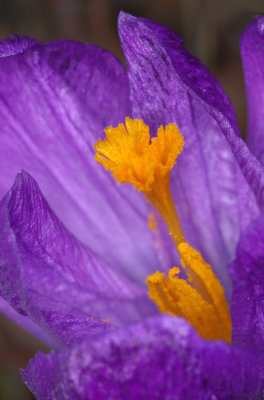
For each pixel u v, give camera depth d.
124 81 0.16
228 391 0.13
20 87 0.15
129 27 0.15
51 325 0.14
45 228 0.14
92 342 0.12
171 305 0.15
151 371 0.12
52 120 0.16
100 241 0.16
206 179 0.15
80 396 0.12
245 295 0.14
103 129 0.16
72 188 0.16
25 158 0.16
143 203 0.16
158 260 0.16
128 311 0.15
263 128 0.15
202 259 0.15
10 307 0.15
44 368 0.13
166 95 0.15
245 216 0.15
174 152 0.15
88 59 0.15
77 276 0.15
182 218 0.15
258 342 0.14
